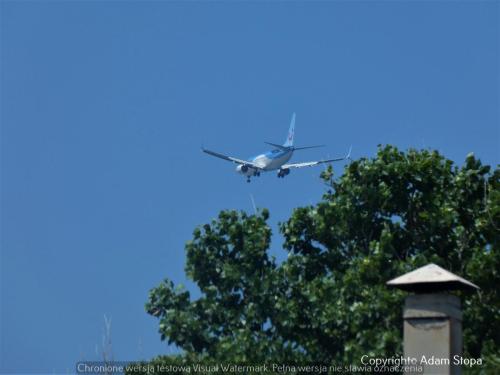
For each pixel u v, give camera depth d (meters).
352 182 78.25
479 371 55.81
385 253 69.06
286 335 74.12
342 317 66.75
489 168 75.50
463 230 72.00
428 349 29.47
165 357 68.31
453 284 29.98
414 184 76.31
